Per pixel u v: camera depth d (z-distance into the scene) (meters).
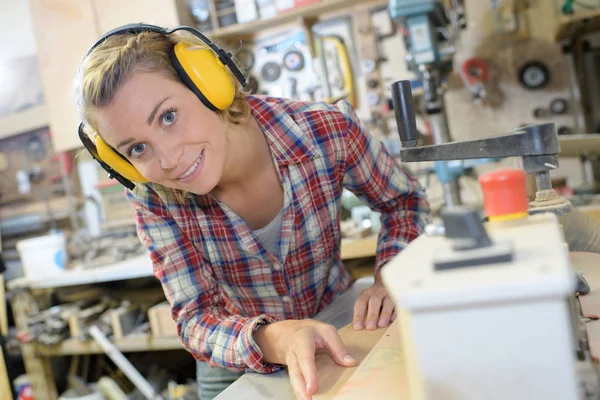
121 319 2.10
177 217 0.96
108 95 0.71
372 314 0.86
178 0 2.24
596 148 1.44
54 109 2.49
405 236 1.06
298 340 0.73
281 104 0.99
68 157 2.70
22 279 2.33
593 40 2.06
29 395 2.42
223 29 2.30
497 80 2.17
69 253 2.71
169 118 0.75
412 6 1.59
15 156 2.94
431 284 0.41
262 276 1.03
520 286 0.38
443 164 1.70
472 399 0.42
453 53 1.69
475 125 2.21
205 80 0.77
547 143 0.67
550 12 2.07
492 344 0.41
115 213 2.42
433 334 0.41
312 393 0.64
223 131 0.83
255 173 0.96
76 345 2.18
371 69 2.31
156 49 0.76
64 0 2.37
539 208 0.65
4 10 2.87
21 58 2.87
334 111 1.00
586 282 0.70
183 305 0.96
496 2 2.11
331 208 1.04
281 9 2.22
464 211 0.46
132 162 0.79
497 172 0.56
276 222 1.01
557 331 0.39
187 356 2.59
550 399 0.40
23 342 2.25
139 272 2.00
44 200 2.90
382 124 2.32
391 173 1.08
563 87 2.10
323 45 2.33
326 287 1.16
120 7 2.29
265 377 0.79
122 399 2.13
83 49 2.38
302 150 0.95
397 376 0.60
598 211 1.53
